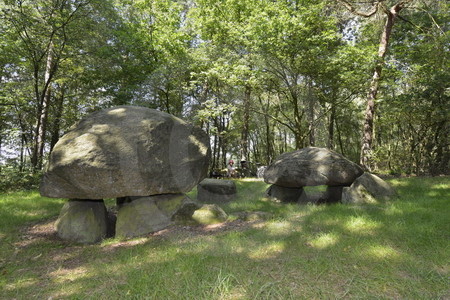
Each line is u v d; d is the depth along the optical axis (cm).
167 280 217
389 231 313
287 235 297
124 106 420
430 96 887
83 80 1120
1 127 1070
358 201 479
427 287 201
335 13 1052
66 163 361
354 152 1397
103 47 1042
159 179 368
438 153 1134
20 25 947
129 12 1227
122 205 406
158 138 372
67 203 447
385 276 215
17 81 1159
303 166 442
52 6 983
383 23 1098
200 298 192
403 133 1472
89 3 1005
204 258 245
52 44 1070
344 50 745
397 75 938
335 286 205
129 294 206
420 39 1042
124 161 360
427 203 461
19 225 469
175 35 1051
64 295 219
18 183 889
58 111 1269
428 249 263
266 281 210
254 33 734
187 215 366
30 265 301
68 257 323
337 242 280
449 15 1010
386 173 1092
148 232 369
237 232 303
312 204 432
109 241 368
